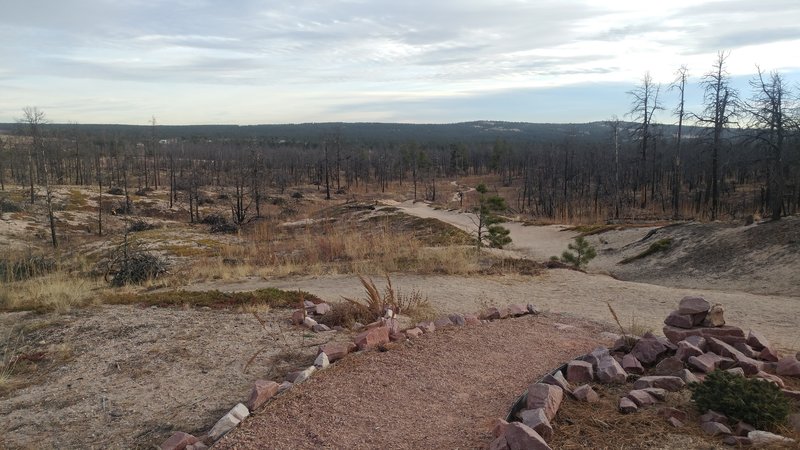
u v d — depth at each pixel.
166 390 5.31
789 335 8.77
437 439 4.03
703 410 4.42
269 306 8.98
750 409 4.18
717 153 31.84
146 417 4.69
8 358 6.53
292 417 4.33
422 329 7.01
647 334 6.17
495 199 20.72
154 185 81.38
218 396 5.09
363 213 42.22
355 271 15.15
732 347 5.98
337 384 5.04
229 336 7.08
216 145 119.44
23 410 5.00
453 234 29.11
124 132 149.88
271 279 15.02
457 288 12.76
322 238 21.22
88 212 54.41
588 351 6.41
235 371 5.76
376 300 8.40
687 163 49.91
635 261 21.56
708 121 30.73
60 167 76.19
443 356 5.96
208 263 19.44
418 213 46.69
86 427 4.55
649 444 3.90
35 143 49.28
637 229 26.69
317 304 9.12
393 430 4.16
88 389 5.45
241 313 8.48
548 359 6.04
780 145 24.38
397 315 8.48
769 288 14.64
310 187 86.56
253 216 56.69
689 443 3.90
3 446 4.25
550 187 62.31
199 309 8.80
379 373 5.36
